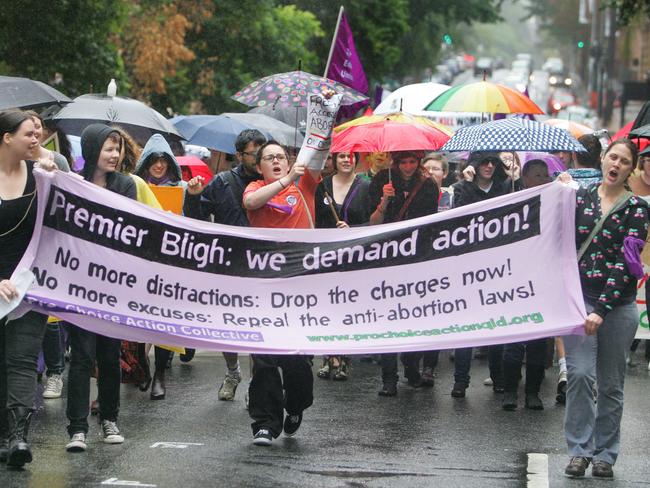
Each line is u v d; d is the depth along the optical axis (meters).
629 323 15.82
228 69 60.53
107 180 16.75
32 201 15.81
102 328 16.14
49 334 20.56
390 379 22.14
